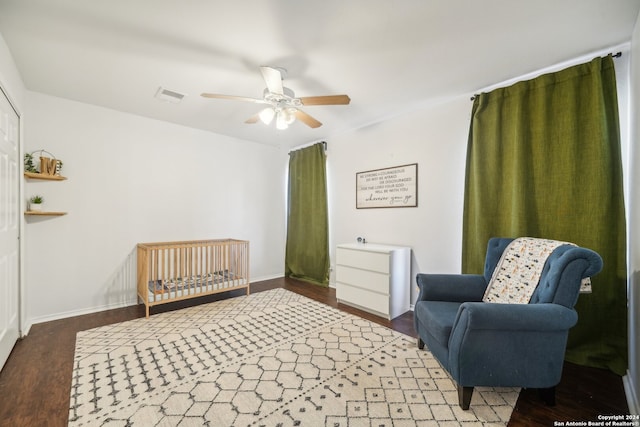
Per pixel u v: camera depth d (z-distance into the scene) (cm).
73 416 157
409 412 163
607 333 208
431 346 202
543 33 195
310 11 173
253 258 478
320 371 203
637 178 178
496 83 269
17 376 194
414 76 255
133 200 351
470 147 283
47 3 166
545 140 235
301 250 484
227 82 265
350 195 416
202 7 170
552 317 158
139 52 218
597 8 171
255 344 244
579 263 163
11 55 220
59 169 292
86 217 318
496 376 162
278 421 155
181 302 358
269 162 500
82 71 246
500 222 262
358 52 218
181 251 337
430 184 325
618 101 212
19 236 248
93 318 301
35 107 287
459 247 302
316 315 315
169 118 365
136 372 200
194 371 201
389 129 366
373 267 321
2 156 211
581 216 219
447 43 206
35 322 286
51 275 296
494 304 163
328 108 334
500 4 168
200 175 412
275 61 229
